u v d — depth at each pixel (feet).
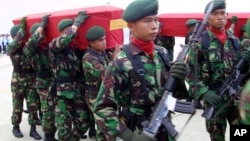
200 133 14.94
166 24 19.26
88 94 11.75
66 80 11.90
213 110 8.97
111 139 5.98
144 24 6.01
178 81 5.93
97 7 12.51
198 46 9.63
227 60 9.61
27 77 14.83
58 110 12.05
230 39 9.85
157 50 6.60
